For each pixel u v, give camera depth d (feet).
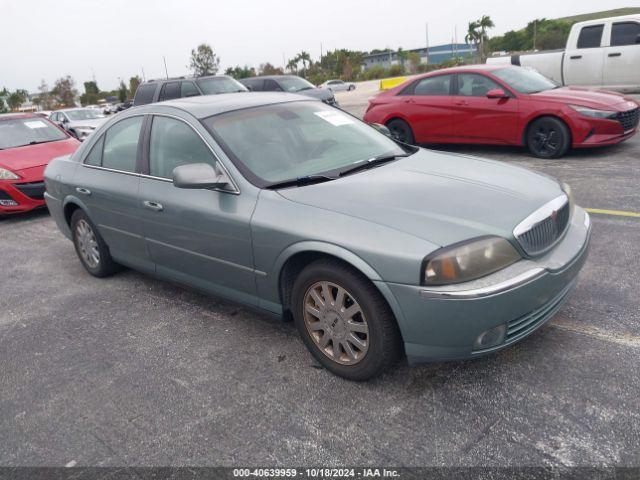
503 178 10.82
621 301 11.92
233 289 11.85
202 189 11.68
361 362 9.68
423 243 8.59
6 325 14.15
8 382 11.32
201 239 11.80
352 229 9.23
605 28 37.73
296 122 12.78
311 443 8.60
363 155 12.30
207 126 12.01
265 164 11.35
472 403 9.11
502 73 28.50
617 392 8.98
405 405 9.25
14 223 25.35
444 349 8.80
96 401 10.32
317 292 10.10
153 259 13.82
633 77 36.83
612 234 15.81
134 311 14.16
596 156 26.07
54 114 57.77
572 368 9.74
